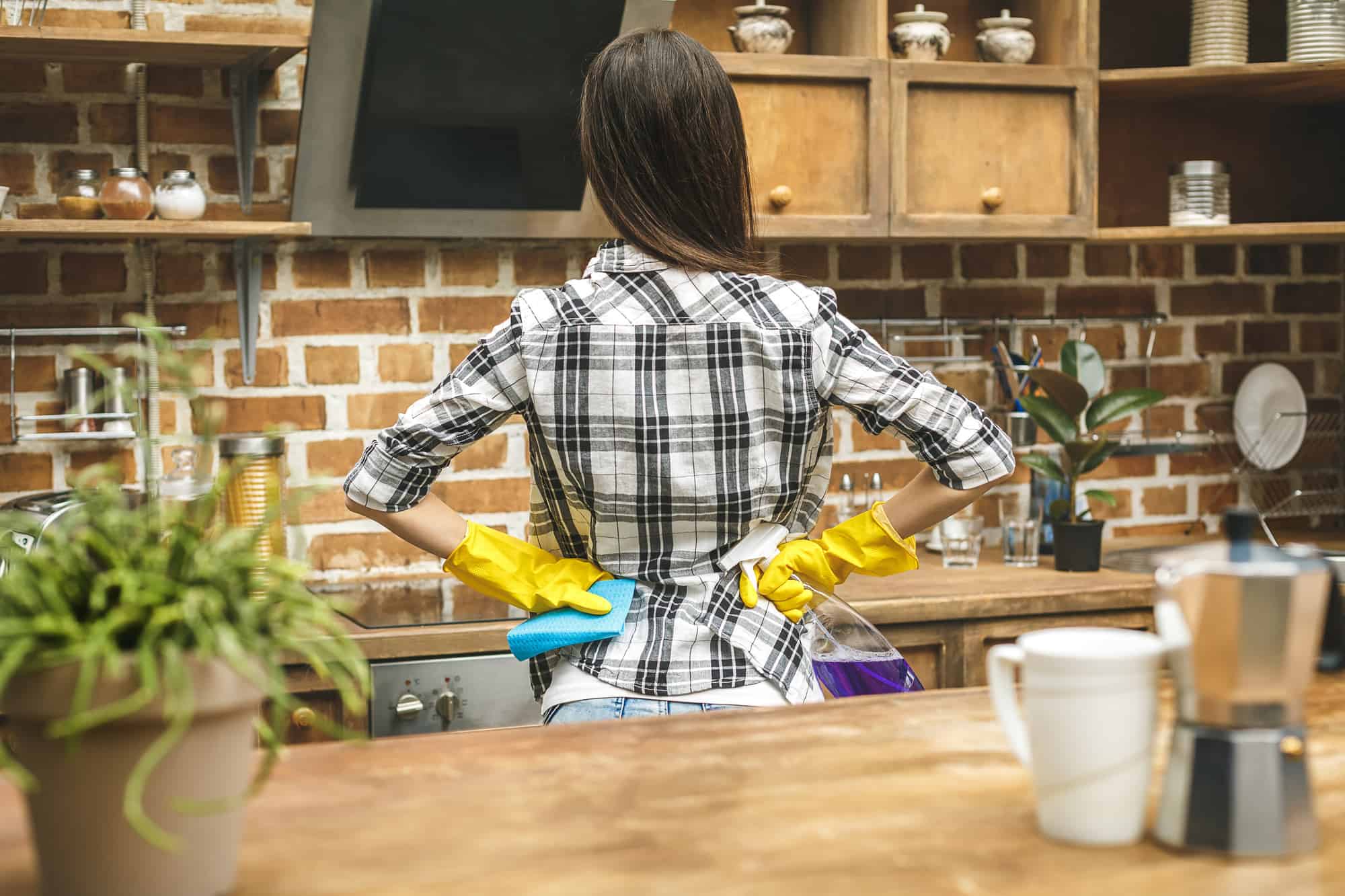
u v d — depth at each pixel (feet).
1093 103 8.64
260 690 2.48
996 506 9.72
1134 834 2.63
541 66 7.62
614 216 4.62
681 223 4.59
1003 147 8.51
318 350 8.45
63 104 7.91
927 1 9.41
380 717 6.72
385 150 7.72
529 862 2.56
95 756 2.33
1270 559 2.56
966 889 2.39
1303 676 2.56
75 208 7.32
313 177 7.70
